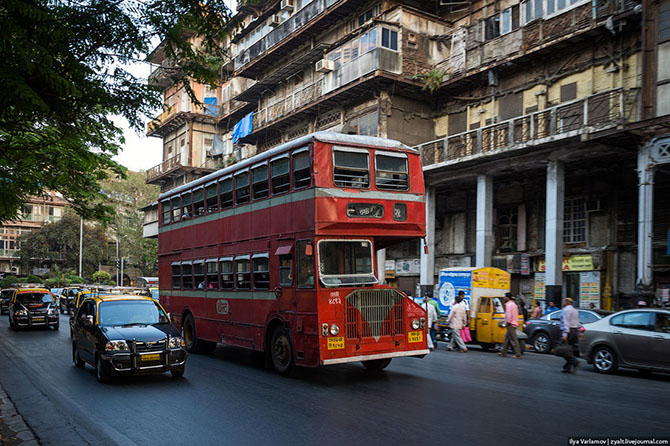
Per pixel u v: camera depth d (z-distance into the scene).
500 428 6.61
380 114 24.58
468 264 25.64
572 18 19.30
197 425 7.00
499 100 22.81
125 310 11.29
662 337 11.23
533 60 21.33
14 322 22.69
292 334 10.43
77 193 13.73
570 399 8.41
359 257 10.41
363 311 10.13
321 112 28.98
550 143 18.03
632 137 15.66
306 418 7.27
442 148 22.56
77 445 6.28
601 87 19.27
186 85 7.97
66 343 17.88
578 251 21.33
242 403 8.28
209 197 14.41
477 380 10.27
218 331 13.55
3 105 5.50
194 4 7.14
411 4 26.64
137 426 7.04
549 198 18.95
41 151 9.88
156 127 7.88
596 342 12.20
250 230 12.20
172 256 16.64
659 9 15.84
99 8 6.62
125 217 61.12
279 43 31.78
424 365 12.53
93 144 10.31
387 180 10.77
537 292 22.84
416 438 6.20
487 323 16.84
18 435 6.73
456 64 23.84
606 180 20.58
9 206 9.14
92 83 6.96
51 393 9.31
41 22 5.96
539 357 14.91
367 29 24.36
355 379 10.41
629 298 19.78
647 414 7.40
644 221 15.20
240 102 40.41
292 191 10.63
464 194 26.14
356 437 6.29
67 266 60.47
